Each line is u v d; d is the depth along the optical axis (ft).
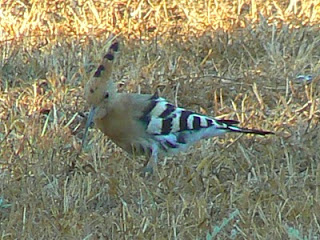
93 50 45.75
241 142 37.86
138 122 35.19
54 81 43.11
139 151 35.94
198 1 50.88
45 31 48.19
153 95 36.55
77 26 48.49
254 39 46.47
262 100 41.01
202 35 47.32
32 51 46.34
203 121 35.45
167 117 35.29
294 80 42.98
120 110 35.06
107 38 47.21
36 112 40.78
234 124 37.19
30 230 32.19
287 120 39.70
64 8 50.70
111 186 34.50
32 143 37.99
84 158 36.88
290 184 34.81
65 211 33.37
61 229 32.27
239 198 33.71
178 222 32.42
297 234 31.19
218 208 33.58
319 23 48.14
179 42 46.73
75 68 44.39
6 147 37.70
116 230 32.22
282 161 36.70
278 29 47.70
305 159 36.60
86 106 40.78
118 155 37.04
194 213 32.78
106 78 34.99
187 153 37.04
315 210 32.83
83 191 34.68
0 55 45.50
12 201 34.35
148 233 31.94
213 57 45.60
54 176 35.63
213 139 37.96
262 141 37.99
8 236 31.99
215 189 34.65
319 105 40.63
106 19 49.34
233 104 40.52
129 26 48.55
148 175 35.40
